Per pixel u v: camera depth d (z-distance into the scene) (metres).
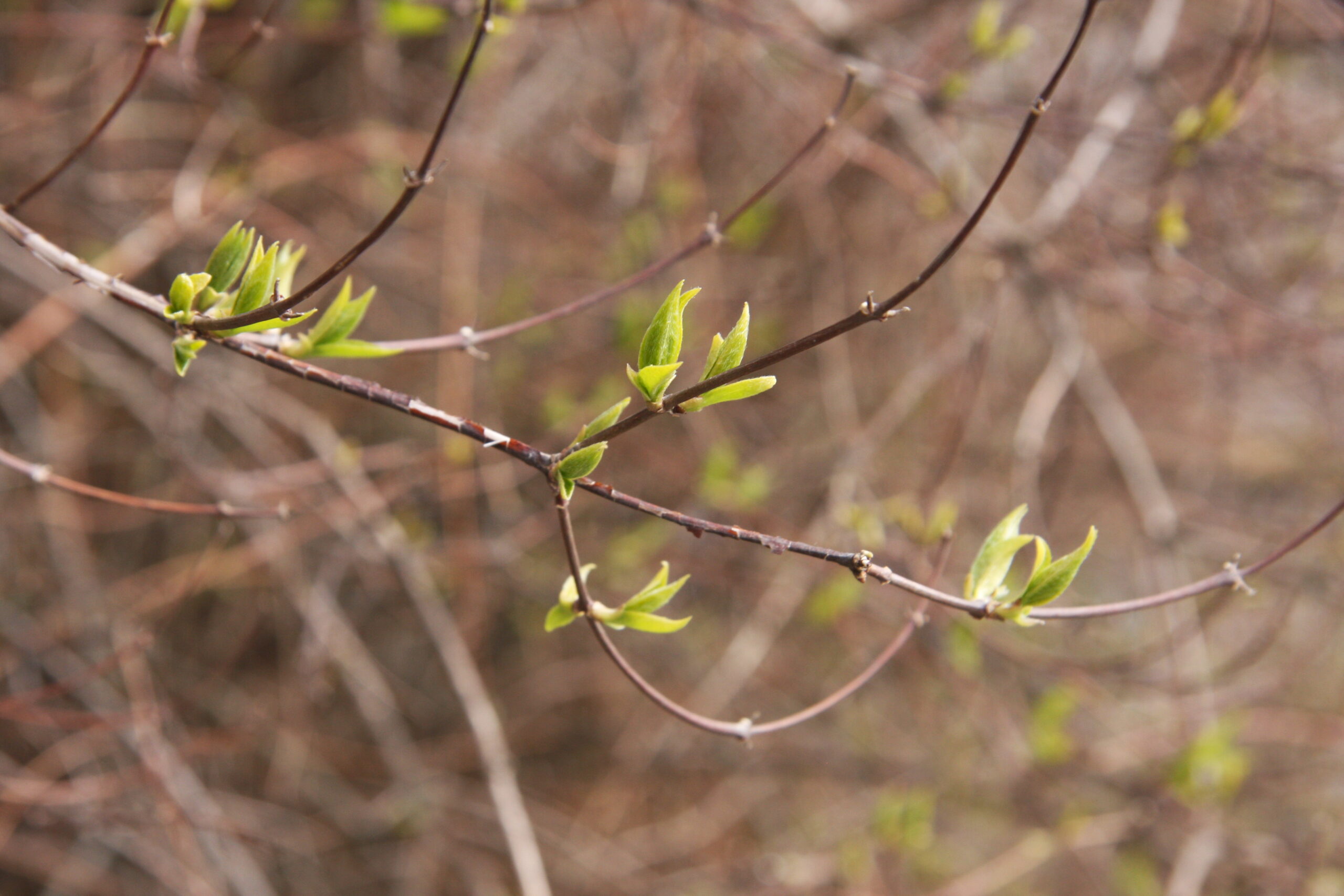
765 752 5.12
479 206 4.33
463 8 2.53
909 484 4.92
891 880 4.57
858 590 3.65
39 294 4.05
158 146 4.39
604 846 4.95
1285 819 5.14
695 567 4.34
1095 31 4.30
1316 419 5.91
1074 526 5.86
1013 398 5.47
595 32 4.43
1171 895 3.71
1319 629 5.08
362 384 1.30
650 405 1.15
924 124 3.65
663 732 5.07
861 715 5.42
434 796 4.46
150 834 3.82
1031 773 4.21
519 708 5.34
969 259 4.88
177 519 4.56
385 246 4.46
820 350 4.77
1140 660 3.60
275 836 4.55
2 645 3.91
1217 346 3.79
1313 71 4.62
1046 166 3.88
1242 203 4.29
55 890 4.44
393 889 5.09
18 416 4.23
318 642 4.06
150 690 3.45
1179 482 5.77
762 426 4.78
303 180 4.50
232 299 1.35
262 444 4.09
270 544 3.73
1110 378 5.79
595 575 4.58
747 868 4.64
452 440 3.55
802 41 3.15
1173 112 4.15
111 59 3.48
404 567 3.45
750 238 3.56
